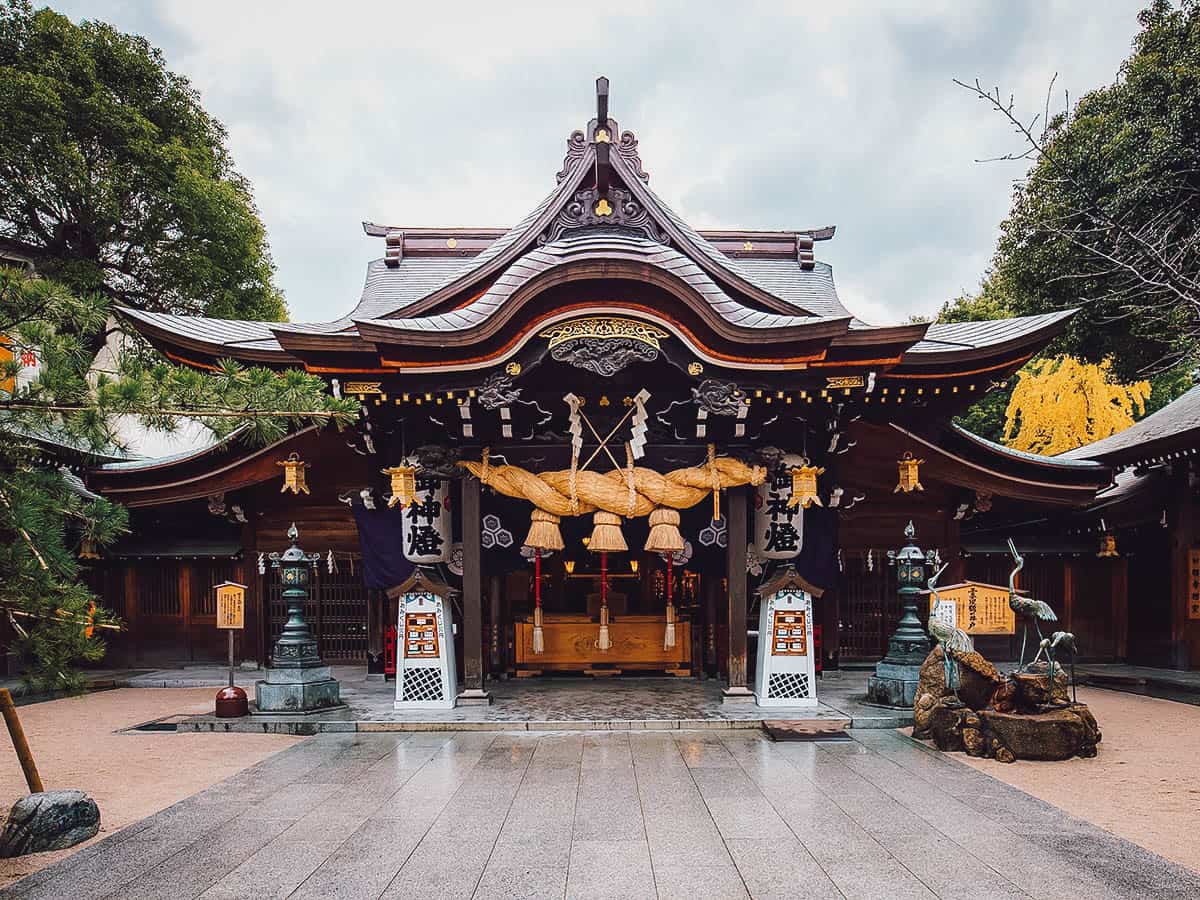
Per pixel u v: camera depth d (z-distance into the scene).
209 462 13.13
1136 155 11.87
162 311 19.45
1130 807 6.08
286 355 11.41
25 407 5.50
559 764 7.45
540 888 4.61
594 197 11.91
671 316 9.09
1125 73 13.27
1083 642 14.24
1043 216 12.97
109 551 13.48
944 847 5.23
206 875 4.85
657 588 13.55
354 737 8.71
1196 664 13.03
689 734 8.74
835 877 4.75
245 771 7.30
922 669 8.62
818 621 12.97
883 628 13.51
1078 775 7.00
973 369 11.78
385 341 8.86
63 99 16.28
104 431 5.81
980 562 14.22
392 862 5.03
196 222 18.22
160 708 10.79
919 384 11.95
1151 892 4.52
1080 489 12.76
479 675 10.09
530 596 13.51
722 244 15.54
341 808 6.16
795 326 8.80
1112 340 14.48
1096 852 5.13
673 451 10.06
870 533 13.48
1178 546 13.15
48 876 4.85
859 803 6.18
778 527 10.72
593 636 12.34
